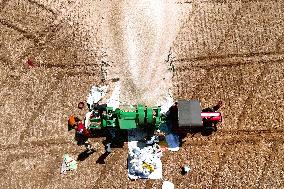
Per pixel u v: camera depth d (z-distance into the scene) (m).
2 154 14.38
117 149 14.56
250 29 16.39
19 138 14.61
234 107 15.20
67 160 14.34
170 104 15.19
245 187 14.16
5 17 16.45
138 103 15.16
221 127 14.91
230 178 14.27
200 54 15.95
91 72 15.60
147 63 15.77
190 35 16.25
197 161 14.46
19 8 16.59
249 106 15.23
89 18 16.44
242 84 15.52
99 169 14.31
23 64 15.69
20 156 14.38
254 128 14.94
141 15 16.48
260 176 14.30
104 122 14.36
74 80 15.47
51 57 15.81
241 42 16.17
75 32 16.20
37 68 15.63
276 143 14.75
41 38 16.11
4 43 16.02
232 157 14.54
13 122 14.82
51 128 14.78
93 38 16.11
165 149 14.59
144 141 14.67
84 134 14.45
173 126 14.93
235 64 15.83
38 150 14.47
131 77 15.52
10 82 15.41
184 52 15.96
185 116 14.07
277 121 15.05
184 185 14.16
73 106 15.09
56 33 16.19
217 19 16.55
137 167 14.12
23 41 16.05
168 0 16.83
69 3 16.67
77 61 15.77
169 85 15.48
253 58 15.92
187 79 15.57
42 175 14.18
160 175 14.25
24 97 15.19
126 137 14.72
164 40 16.14
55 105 15.10
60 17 16.44
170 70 15.69
